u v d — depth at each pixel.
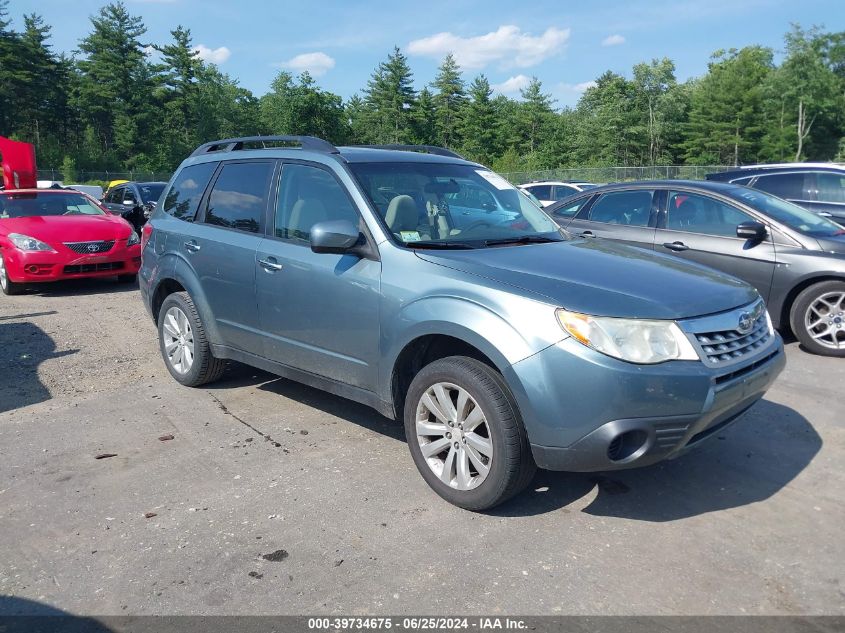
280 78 78.88
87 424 4.83
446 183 4.61
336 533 3.38
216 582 3.00
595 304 3.23
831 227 6.89
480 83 77.06
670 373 3.12
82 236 9.91
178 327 5.61
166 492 3.82
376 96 81.62
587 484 3.88
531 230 4.51
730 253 6.75
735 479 3.93
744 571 3.05
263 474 4.03
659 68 67.69
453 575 3.03
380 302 3.87
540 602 2.84
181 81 76.38
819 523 3.45
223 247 4.98
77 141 80.62
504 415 3.34
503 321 3.33
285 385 5.67
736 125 64.44
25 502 3.73
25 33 73.94
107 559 3.19
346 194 4.27
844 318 6.27
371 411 5.07
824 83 58.03
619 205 7.72
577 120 80.25
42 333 7.51
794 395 5.30
